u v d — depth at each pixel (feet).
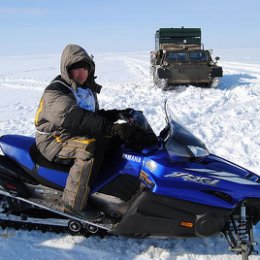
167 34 58.65
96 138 10.18
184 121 25.38
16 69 96.89
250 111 28.73
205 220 9.50
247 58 116.88
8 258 10.32
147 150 10.08
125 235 10.24
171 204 9.63
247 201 9.49
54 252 10.56
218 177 9.61
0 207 11.83
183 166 9.80
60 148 10.36
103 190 10.48
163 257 10.25
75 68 10.18
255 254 9.46
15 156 11.19
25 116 29.84
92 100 10.98
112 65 97.40
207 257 10.25
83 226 10.98
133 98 37.37
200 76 43.96
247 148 19.42
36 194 11.00
